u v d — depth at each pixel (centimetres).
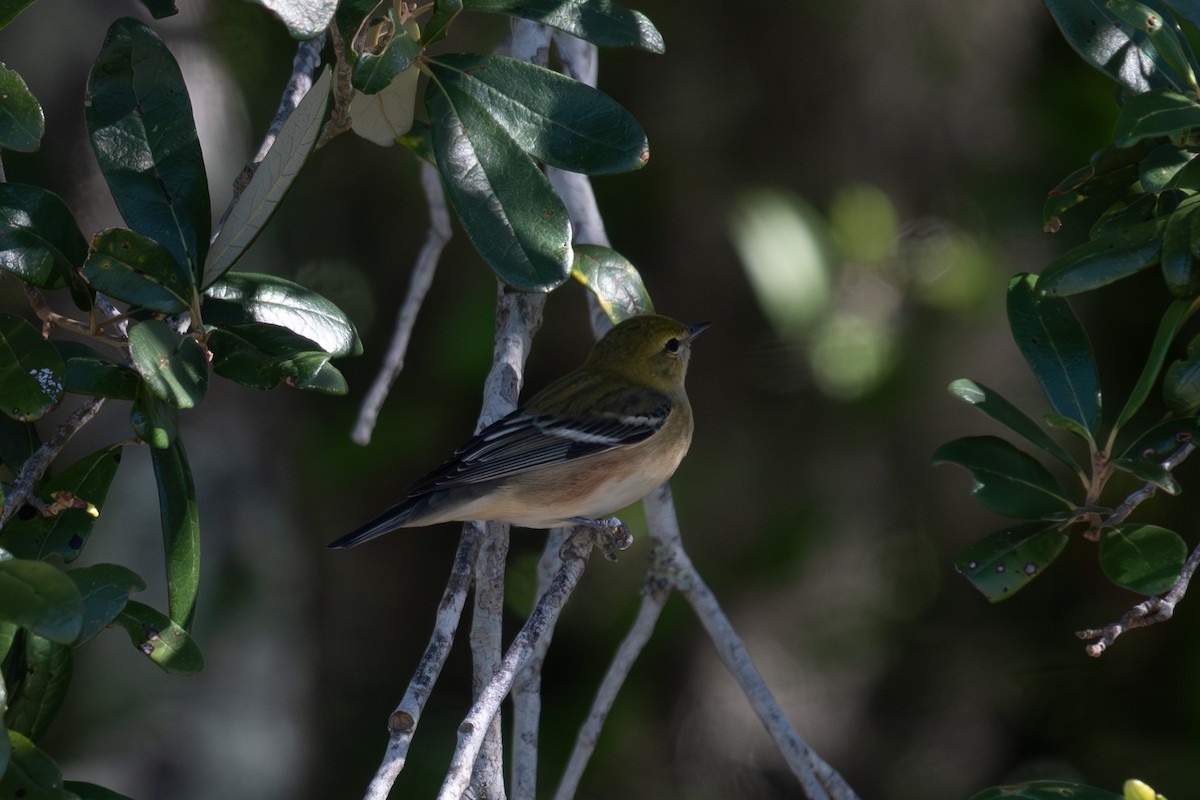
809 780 680
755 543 1312
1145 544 601
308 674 1102
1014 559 628
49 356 512
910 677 1408
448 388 1365
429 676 545
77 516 555
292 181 545
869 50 1286
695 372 1324
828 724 1366
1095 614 1413
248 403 1115
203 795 991
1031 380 1294
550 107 573
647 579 746
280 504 1119
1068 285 578
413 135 677
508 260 548
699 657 1341
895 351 1239
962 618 1420
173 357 500
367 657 1443
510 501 751
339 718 1378
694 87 1291
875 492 1338
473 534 626
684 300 1311
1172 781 1295
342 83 557
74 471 560
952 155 1305
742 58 1295
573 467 759
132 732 984
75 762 963
